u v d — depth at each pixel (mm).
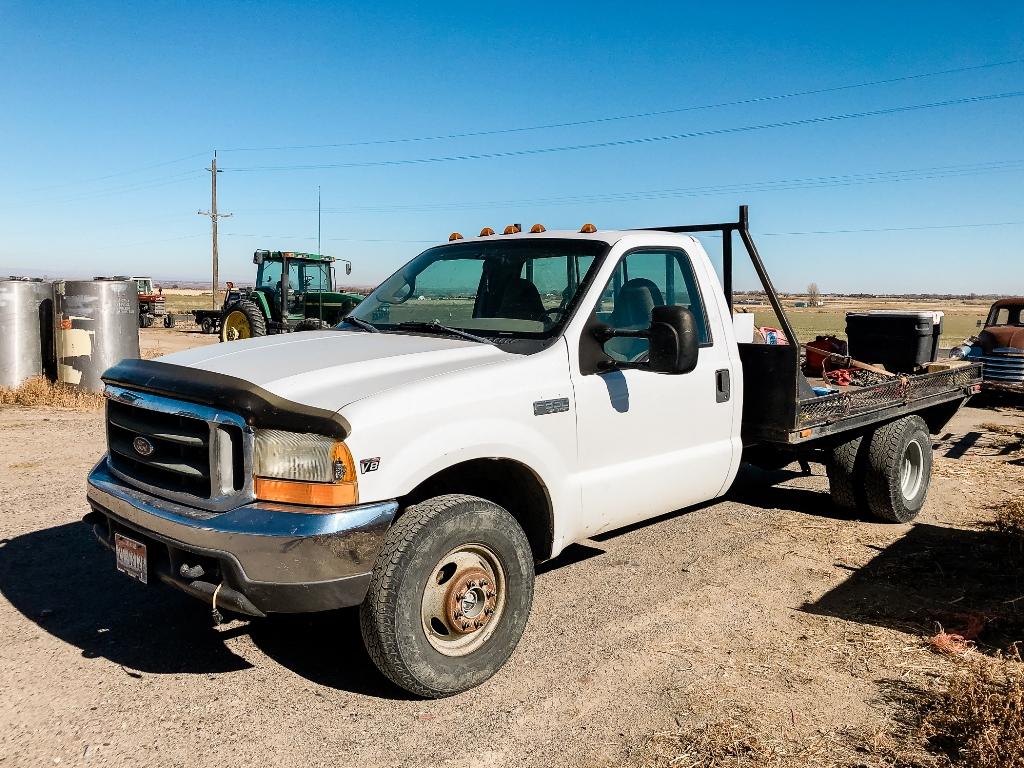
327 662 3998
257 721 3432
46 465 7746
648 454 4633
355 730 3375
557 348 4180
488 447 3725
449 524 3520
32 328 12219
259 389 3330
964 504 7227
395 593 3391
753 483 7938
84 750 3189
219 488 3320
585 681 3820
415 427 3471
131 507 3570
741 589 5039
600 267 4492
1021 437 10492
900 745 3297
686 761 3178
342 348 4195
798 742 3314
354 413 3311
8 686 3686
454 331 4480
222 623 4438
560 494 4117
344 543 3229
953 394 7445
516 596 3812
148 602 4684
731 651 4164
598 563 5500
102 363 11969
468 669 3646
